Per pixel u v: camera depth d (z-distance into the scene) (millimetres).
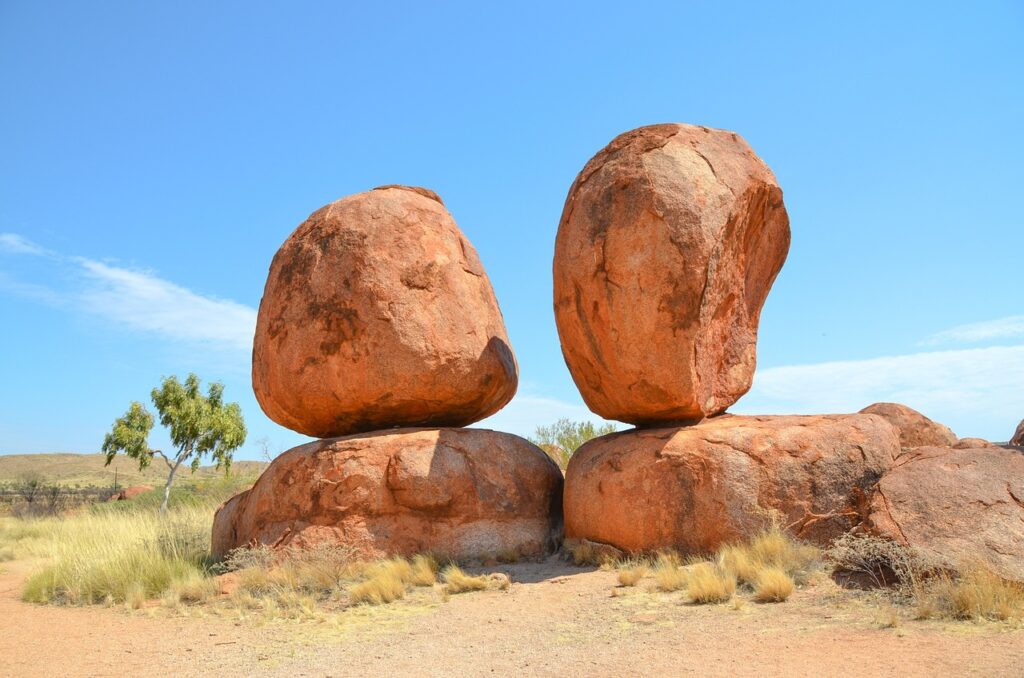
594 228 8633
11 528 18453
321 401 9852
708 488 8109
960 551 6461
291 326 9961
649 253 8273
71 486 52656
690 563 7918
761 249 9703
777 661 4965
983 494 7008
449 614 6996
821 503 8078
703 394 8719
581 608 6855
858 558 6805
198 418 26406
